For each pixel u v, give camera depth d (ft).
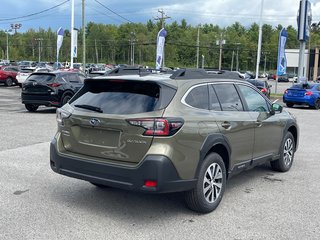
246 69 466.70
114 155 15.71
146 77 16.79
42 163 25.18
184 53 409.28
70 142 17.13
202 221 16.28
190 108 16.44
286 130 24.13
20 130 37.78
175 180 15.31
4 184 20.67
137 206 17.90
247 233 15.15
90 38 451.12
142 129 15.07
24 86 52.80
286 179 22.97
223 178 17.93
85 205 17.88
